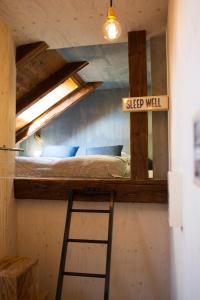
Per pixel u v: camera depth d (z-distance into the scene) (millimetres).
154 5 2094
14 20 2322
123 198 2328
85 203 2438
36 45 2691
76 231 2461
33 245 2529
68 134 5715
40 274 2510
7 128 2389
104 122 5578
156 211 2336
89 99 5672
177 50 1443
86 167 2953
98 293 2434
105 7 2125
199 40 797
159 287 2334
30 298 1957
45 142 5754
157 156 2486
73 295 2467
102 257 2422
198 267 884
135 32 2441
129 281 2379
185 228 1215
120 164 3020
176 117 1590
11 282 1753
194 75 889
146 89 2354
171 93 1983
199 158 792
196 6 841
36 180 2471
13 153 2531
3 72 2328
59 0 2041
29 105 3787
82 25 2391
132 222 2373
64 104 5043
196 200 890
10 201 2422
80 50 3484
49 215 2508
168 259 2314
